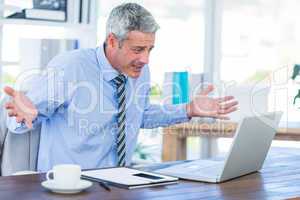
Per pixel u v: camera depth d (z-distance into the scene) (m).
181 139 3.73
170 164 2.10
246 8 4.31
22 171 2.21
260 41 4.27
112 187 1.68
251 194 1.66
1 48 3.24
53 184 1.60
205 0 4.42
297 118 3.79
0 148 2.23
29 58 3.25
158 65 4.29
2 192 1.57
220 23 4.39
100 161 2.35
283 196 1.65
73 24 3.31
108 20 2.22
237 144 1.82
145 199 1.54
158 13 4.30
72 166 1.59
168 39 4.34
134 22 2.14
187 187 1.73
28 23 3.18
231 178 1.91
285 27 4.20
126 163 2.42
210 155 4.48
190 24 4.41
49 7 3.24
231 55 4.36
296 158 2.48
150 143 4.17
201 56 4.44
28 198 1.50
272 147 3.72
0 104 2.23
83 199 1.51
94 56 2.36
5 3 3.13
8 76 3.37
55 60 2.36
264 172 2.09
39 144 2.31
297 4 4.16
